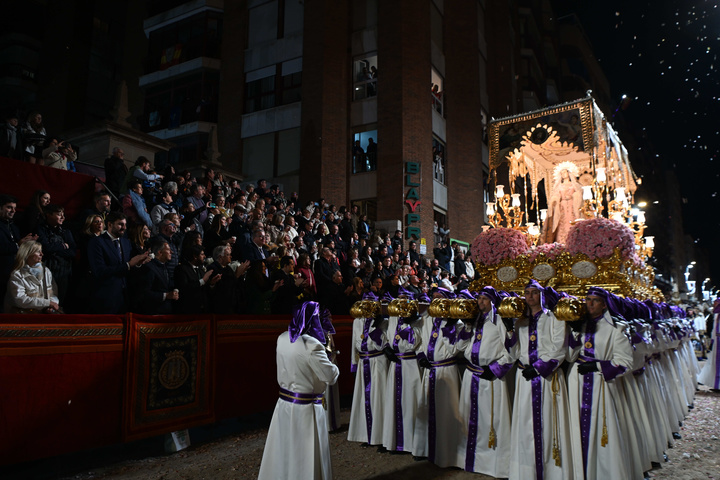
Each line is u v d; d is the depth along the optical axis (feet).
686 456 19.53
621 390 16.66
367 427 20.48
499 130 33.55
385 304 21.26
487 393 17.43
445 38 82.74
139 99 98.53
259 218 36.32
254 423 23.50
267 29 77.77
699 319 64.64
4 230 18.62
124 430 16.99
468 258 67.36
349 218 54.65
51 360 15.52
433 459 18.04
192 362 19.76
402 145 67.41
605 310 15.85
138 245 21.99
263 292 25.12
